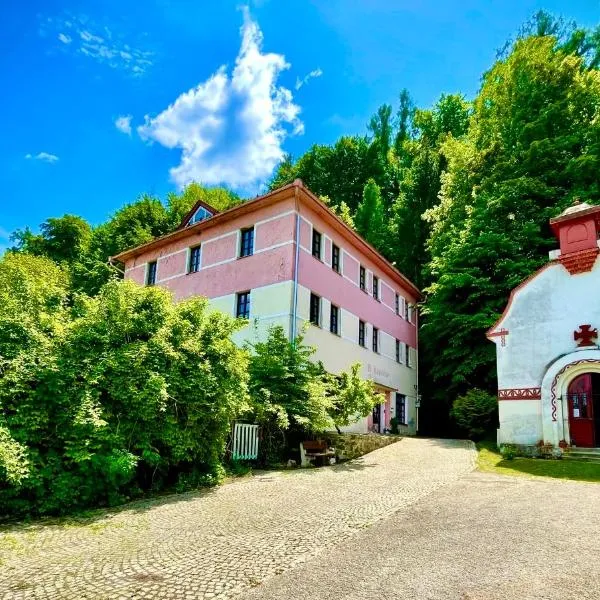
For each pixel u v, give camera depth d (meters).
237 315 18.72
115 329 8.64
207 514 7.03
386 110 51.34
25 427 6.94
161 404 8.32
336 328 20.16
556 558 4.80
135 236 36.84
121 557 5.04
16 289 8.50
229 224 20.22
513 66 27.91
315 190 40.22
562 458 13.29
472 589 4.04
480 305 21.55
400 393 25.61
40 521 6.62
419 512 6.97
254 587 4.16
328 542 5.51
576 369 13.82
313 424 12.41
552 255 15.22
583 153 22.84
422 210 34.50
